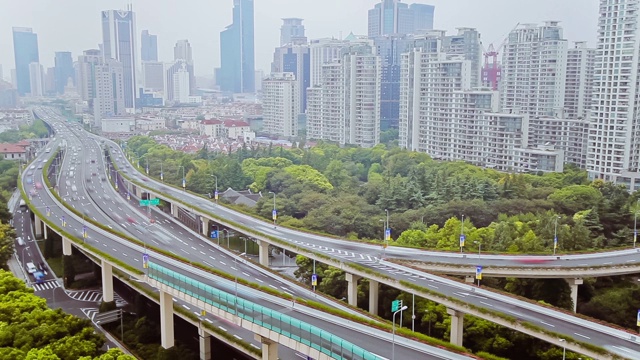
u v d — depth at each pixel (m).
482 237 156.38
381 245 150.50
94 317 133.88
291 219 191.75
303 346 85.56
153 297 121.12
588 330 96.25
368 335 93.38
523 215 179.88
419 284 118.62
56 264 171.50
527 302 107.44
